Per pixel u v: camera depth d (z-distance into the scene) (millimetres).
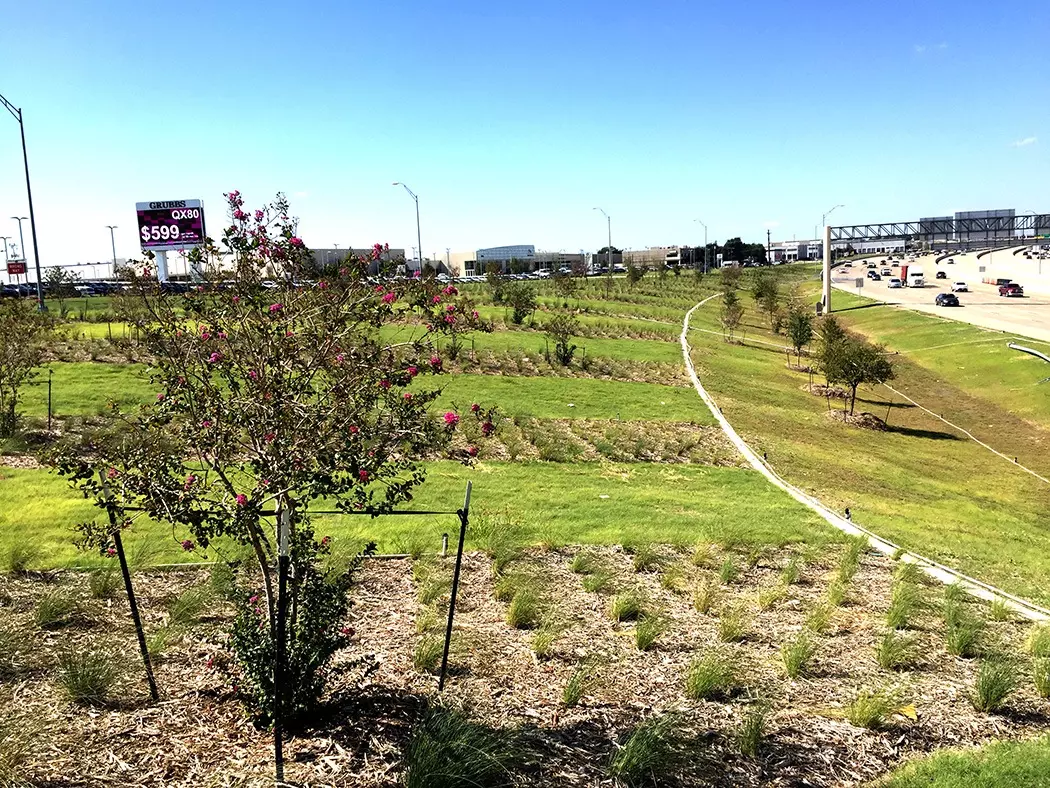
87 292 60688
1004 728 6480
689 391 27328
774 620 8648
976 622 8727
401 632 7535
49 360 22125
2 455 13859
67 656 6344
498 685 6535
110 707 5668
